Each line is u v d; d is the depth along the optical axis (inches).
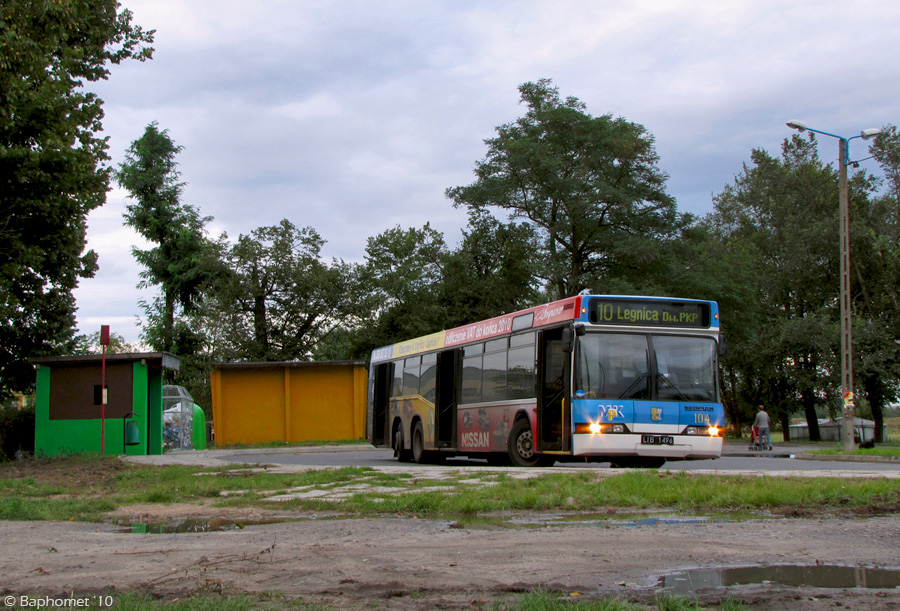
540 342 680.4
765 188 2390.5
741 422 2593.5
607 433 618.5
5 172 839.7
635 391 628.7
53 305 1098.7
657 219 1934.1
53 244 936.3
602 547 267.7
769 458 1007.0
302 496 461.1
